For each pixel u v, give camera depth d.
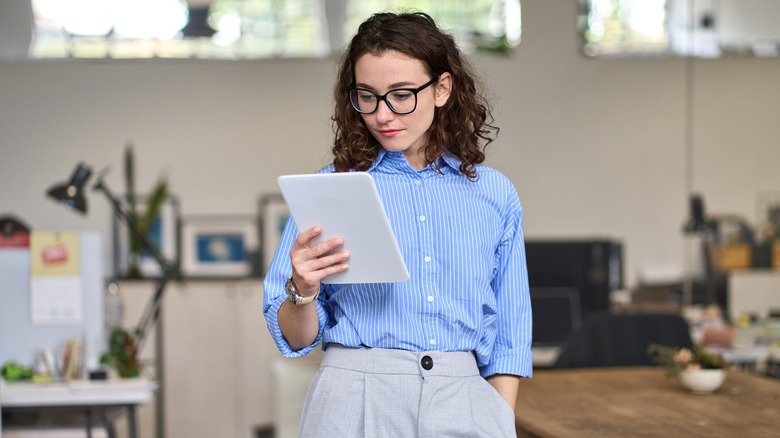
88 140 6.59
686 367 2.94
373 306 1.63
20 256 4.09
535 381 3.19
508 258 1.74
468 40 6.87
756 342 4.88
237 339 6.15
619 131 6.95
